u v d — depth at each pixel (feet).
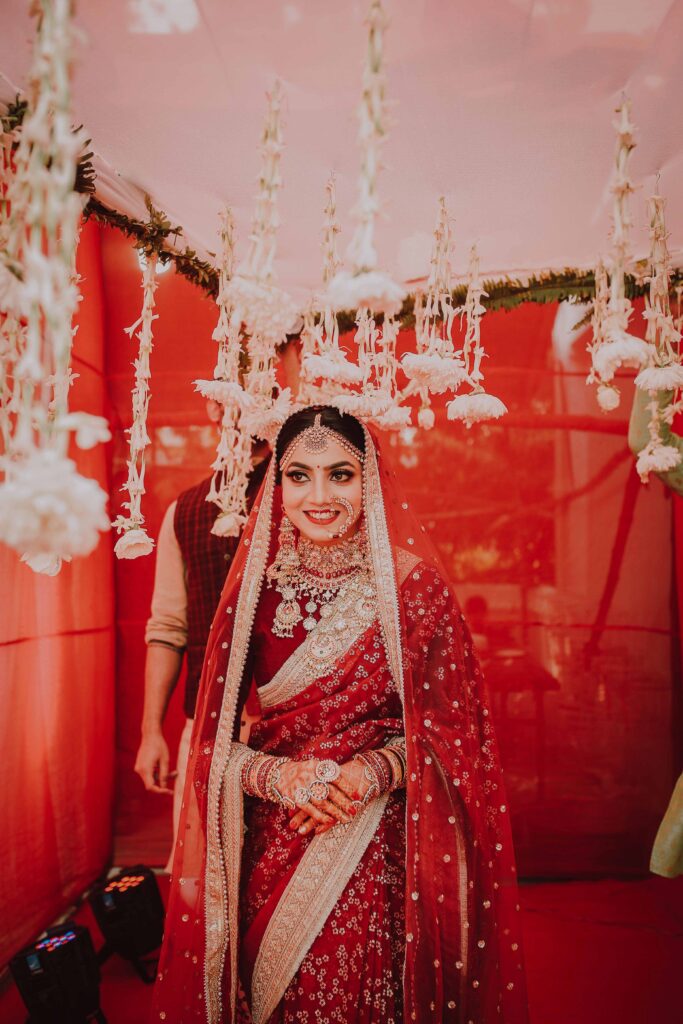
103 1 4.69
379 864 5.57
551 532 11.63
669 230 7.38
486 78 5.34
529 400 11.60
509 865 5.95
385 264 8.27
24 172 3.63
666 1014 7.89
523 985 5.73
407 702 5.65
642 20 4.80
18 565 8.85
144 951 8.68
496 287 8.46
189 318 11.76
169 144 6.10
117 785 11.86
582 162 6.27
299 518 6.06
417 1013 5.17
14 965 7.13
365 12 4.76
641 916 10.30
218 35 4.95
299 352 9.75
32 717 9.20
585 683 11.59
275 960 5.44
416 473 11.69
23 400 3.33
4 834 8.45
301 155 6.16
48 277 3.13
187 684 8.87
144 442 5.92
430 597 5.97
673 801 6.95
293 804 5.45
